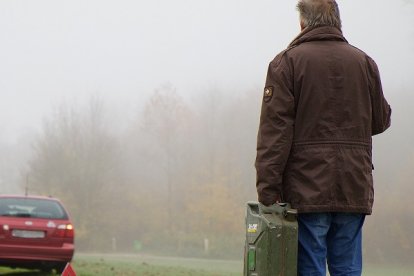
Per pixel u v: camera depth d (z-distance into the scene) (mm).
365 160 6469
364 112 6531
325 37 6602
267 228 6070
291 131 6387
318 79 6410
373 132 6988
